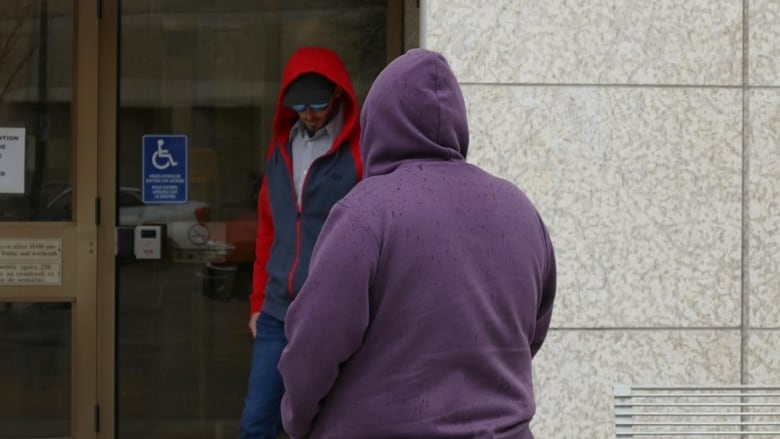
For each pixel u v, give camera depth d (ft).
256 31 30.66
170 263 30.60
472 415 13.32
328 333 12.94
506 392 13.74
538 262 14.47
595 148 23.86
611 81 23.91
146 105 30.50
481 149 23.79
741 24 23.99
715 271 23.89
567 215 23.85
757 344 23.85
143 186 30.48
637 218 23.89
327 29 30.66
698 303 23.86
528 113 23.82
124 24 30.45
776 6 23.95
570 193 23.85
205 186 30.66
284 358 13.29
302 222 24.77
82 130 30.25
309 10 30.68
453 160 14.29
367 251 13.05
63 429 30.50
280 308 24.68
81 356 30.30
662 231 23.89
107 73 30.32
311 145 25.09
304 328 13.01
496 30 23.79
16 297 30.17
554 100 23.85
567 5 23.85
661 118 23.93
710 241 23.91
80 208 30.25
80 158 30.25
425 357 13.24
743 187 23.95
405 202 13.44
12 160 30.27
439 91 14.21
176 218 30.60
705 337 23.89
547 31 23.82
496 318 13.73
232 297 30.76
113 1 30.32
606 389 23.82
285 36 30.66
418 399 13.19
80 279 30.30
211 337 30.73
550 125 23.85
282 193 25.21
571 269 23.82
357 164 24.77
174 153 30.58
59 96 30.32
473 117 23.79
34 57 30.30
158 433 30.66
